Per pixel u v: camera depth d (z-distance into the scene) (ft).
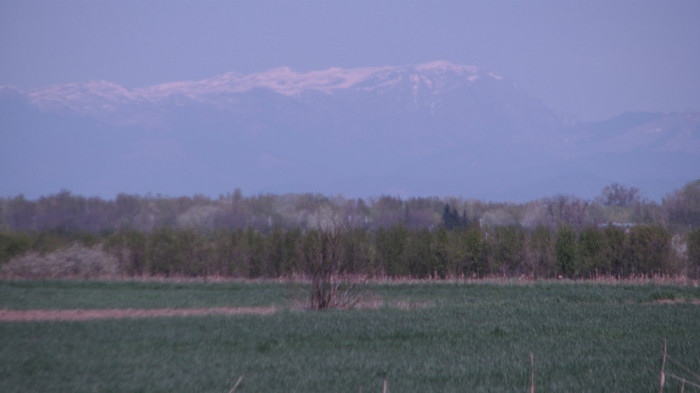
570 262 508.53
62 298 378.32
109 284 468.34
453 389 155.74
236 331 242.78
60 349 209.87
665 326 248.52
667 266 493.36
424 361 189.57
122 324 263.70
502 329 241.76
